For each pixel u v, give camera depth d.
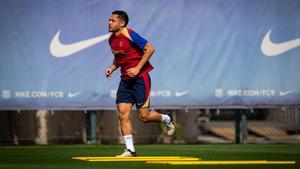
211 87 48.25
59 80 47.41
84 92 47.53
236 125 50.72
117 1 47.59
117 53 33.84
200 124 70.75
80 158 35.34
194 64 48.06
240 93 48.53
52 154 39.12
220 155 38.22
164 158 34.75
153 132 53.59
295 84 48.94
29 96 47.19
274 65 48.78
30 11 47.16
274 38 48.81
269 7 48.66
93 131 48.97
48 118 51.38
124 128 34.72
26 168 30.47
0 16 47.00
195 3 48.00
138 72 33.19
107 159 34.06
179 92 48.00
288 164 31.78
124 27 33.78
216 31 48.22
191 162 32.38
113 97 47.69
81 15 47.50
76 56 47.47
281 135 60.78
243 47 48.50
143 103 34.09
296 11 48.97
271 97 48.84
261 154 39.09
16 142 50.34
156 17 47.75
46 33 47.28
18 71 47.12
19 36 47.09
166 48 47.81
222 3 48.19
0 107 46.97
